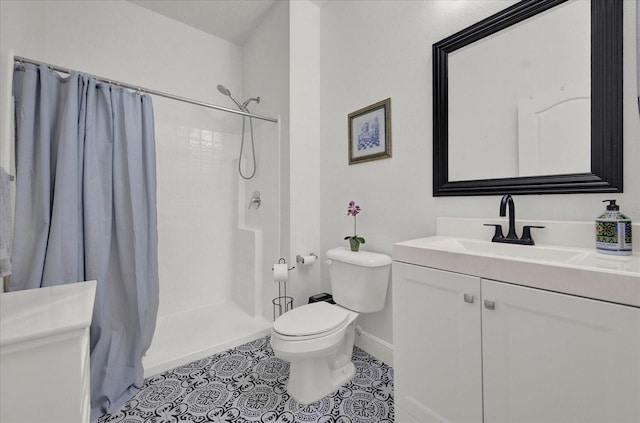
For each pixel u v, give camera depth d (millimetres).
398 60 1641
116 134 1548
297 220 2100
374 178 1792
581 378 677
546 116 1100
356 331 1920
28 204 1271
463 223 1312
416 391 1061
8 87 1155
